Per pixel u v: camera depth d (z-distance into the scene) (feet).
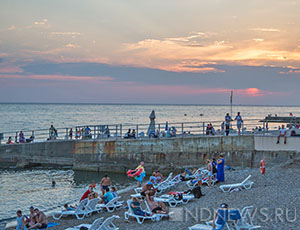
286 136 100.42
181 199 56.49
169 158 108.06
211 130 115.65
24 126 289.33
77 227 48.73
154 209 50.14
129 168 110.01
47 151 116.98
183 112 639.76
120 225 49.67
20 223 51.34
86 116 453.17
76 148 114.62
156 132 118.42
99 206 59.21
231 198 55.62
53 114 503.61
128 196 71.10
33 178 99.86
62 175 104.63
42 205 71.97
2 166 117.70
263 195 54.70
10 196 79.61
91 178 101.14
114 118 410.93
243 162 104.53
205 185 68.80
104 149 112.27
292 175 67.87
